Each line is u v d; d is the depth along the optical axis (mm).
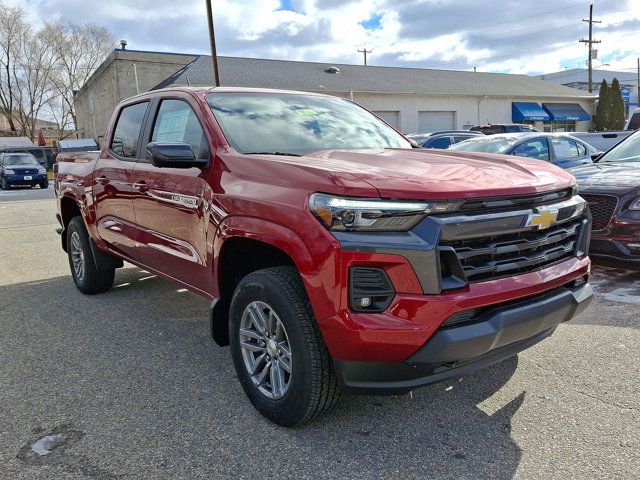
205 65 28750
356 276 2338
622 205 5051
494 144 8883
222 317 3230
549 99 37094
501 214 2508
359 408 3018
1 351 4012
